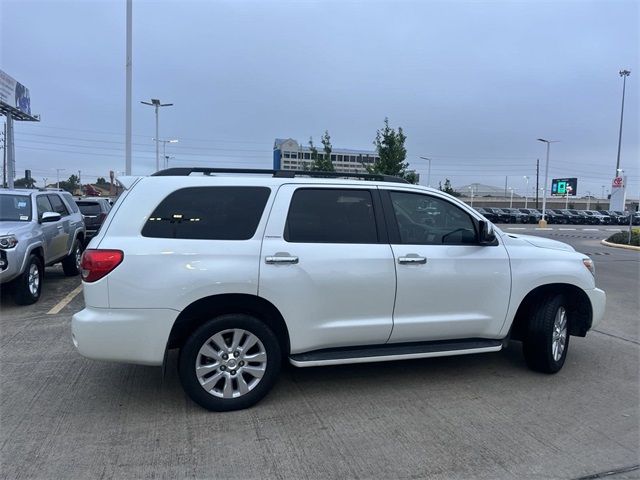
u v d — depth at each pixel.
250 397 4.23
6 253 7.49
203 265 4.04
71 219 10.84
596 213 61.97
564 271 5.09
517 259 4.98
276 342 4.28
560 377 5.12
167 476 3.28
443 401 4.48
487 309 4.87
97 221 16.33
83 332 3.94
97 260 3.95
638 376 5.19
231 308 4.23
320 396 4.55
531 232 38.69
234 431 3.88
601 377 5.15
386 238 4.57
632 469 3.44
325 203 4.48
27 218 8.59
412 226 4.75
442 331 4.74
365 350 4.54
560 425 4.05
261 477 3.28
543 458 3.56
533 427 4.02
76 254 11.21
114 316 3.94
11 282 8.01
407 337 4.64
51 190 10.54
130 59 19.42
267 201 4.33
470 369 5.32
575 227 50.34
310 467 3.41
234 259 4.11
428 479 3.29
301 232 4.36
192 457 3.50
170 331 4.02
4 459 3.45
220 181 4.31
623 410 4.35
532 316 5.12
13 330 6.63
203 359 4.16
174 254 4.02
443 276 4.66
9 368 5.20
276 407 4.31
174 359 5.47
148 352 4.00
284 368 5.27
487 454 3.60
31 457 3.48
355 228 4.52
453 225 4.91
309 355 4.38
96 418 4.08
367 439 3.79
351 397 4.54
